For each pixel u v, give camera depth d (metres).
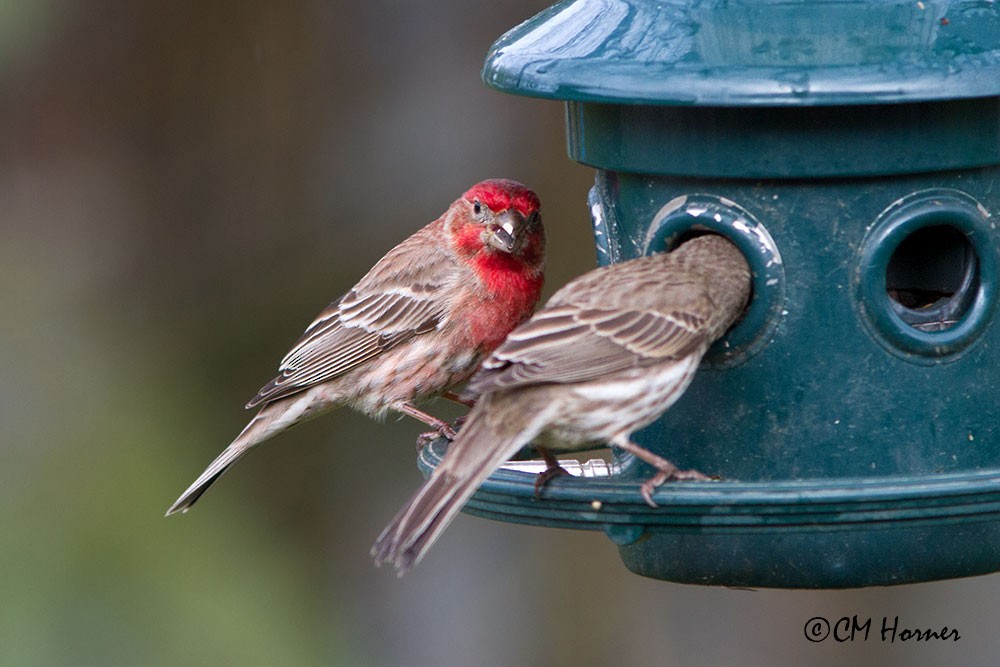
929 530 8.67
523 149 15.41
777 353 8.74
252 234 14.99
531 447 10.00
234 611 11.77
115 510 11.87
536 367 8.27
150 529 11.89
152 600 11.57
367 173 15.28
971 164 8.55
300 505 14.57
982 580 14.52
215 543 12.12
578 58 8.59
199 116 15.09
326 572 14.56
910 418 8.70
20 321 13.99
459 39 15.50
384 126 15.36
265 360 14.62
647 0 8.84
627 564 9.55
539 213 11.14
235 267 14.88
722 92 8.05
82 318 14.23
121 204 14.88
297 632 11.92
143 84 14.99
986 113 8.52
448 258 11.20
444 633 14.66
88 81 14.90
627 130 8.98
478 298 11.12
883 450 8.71
